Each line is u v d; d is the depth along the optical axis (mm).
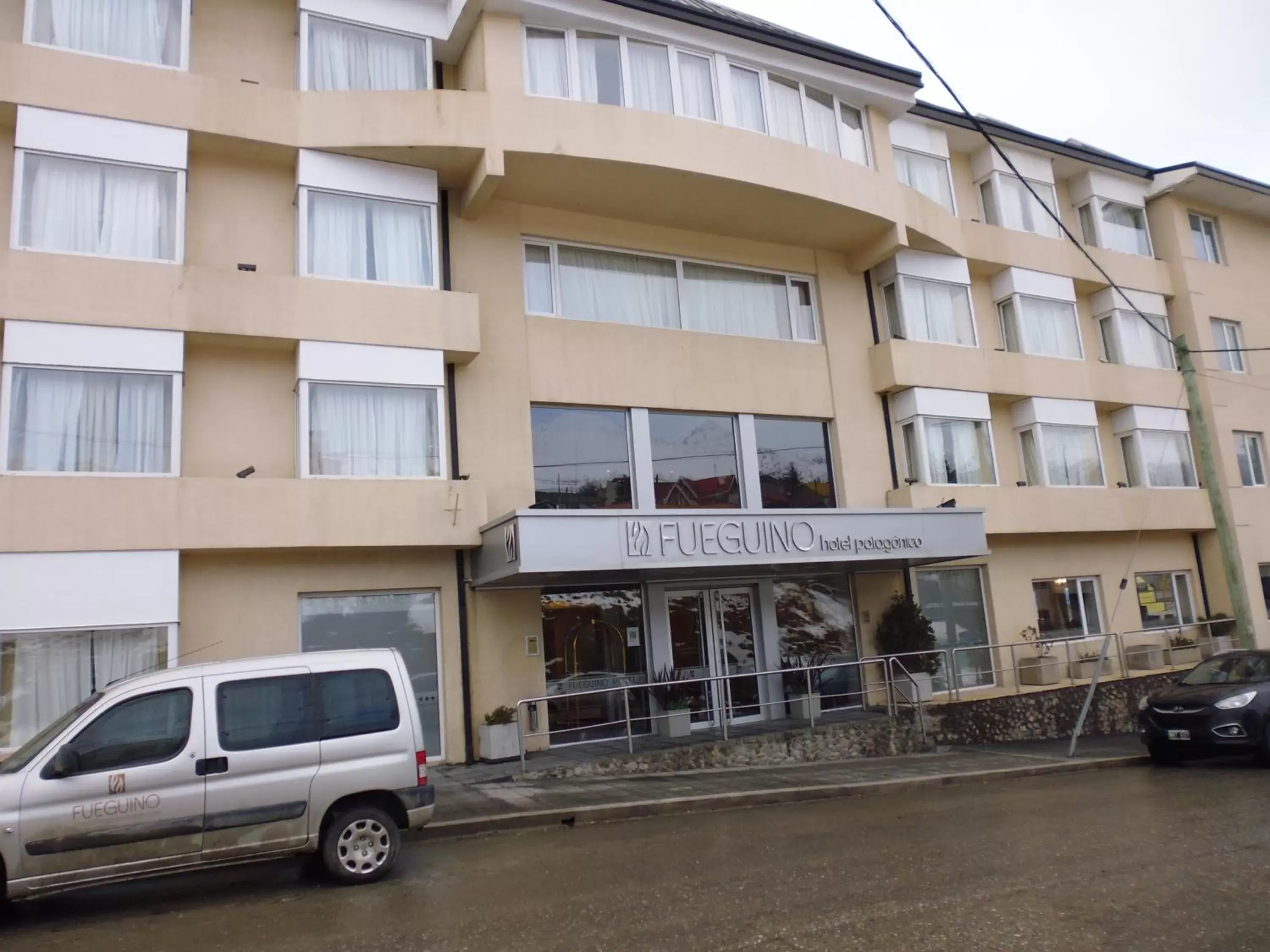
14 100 10914
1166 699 12672
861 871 6859
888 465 16688
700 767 12188
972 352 17594
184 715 6793
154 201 11602
